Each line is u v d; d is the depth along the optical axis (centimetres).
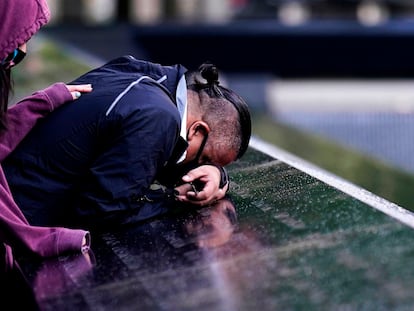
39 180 434
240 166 529
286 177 493
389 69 2172
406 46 2159
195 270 370
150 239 418
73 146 432
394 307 313
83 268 392
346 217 405
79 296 361
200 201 452
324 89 2134
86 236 418
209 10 2828
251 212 434
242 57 2158
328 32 2152
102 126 428
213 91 461
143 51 2139
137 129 422
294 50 2159
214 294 342
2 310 374
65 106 442
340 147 1527
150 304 342
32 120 436
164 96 439
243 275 356
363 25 2191
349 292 328
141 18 2812
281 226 406
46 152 434
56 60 1267
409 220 394
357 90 2116
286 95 2089
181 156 452
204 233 415
